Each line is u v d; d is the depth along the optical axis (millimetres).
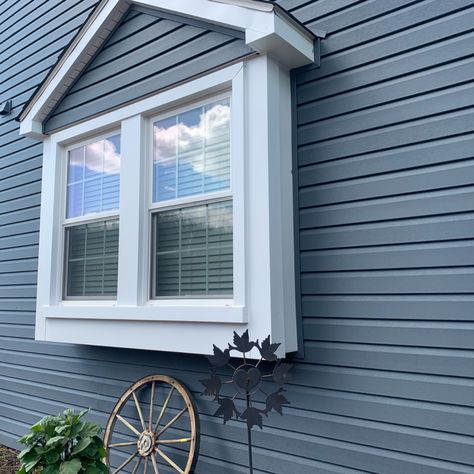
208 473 2617
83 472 2438
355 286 2193
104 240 3092
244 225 2293
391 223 2121
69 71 3195
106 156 3141
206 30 2551
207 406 2688
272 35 2160
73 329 3076
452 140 2004
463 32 2023
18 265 4215
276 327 2188
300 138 2436
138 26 2904
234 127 2393
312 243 2336
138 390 3072
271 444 2393
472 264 1909
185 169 2686
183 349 2477
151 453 2707
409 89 2133
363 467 2090
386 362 2076
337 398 2197
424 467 1935
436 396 1940
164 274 2717
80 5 4039
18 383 4062
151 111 2820
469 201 1938
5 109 4578
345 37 2348
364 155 2227
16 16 4738
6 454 3896
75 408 3512
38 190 4121
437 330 1965
